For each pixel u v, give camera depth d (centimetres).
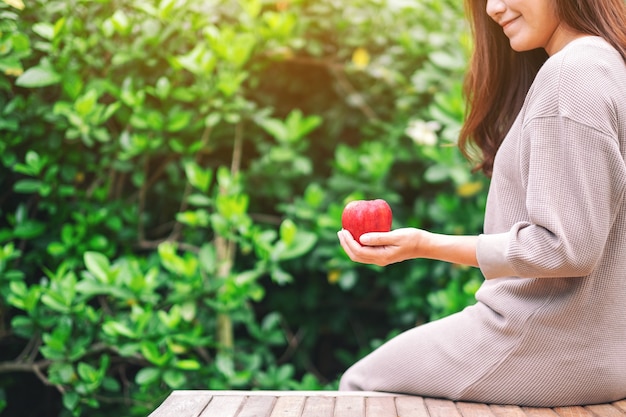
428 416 179
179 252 375
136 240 349
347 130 407
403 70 389
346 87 390
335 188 370
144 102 340
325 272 399
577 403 186
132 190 366
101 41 320
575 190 163
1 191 334
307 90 395
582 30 182
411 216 396
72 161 325
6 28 281
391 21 384
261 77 384
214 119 333
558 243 160
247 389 337
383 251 183
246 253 370
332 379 421
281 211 396
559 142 165
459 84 351
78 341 298
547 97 169
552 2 182
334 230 356
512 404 187
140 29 323
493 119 219
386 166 362
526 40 185
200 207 369
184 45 339
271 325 347
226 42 329
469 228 362
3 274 295
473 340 190
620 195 166
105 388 321
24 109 307
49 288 300
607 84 168
